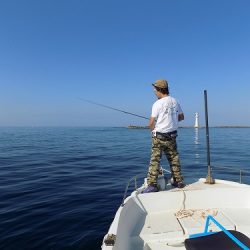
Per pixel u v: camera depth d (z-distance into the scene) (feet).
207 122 18.58
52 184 35.09
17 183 35.65
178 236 12.67
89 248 18.08
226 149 82.28
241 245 10.14
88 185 34.60
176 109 16.76
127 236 12.30
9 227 21.16
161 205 15.08
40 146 94.53
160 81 16.70
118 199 28.27
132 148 88.17
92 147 91.45
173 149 16.96
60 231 20.47
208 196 15.56
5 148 85.97
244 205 15.52
